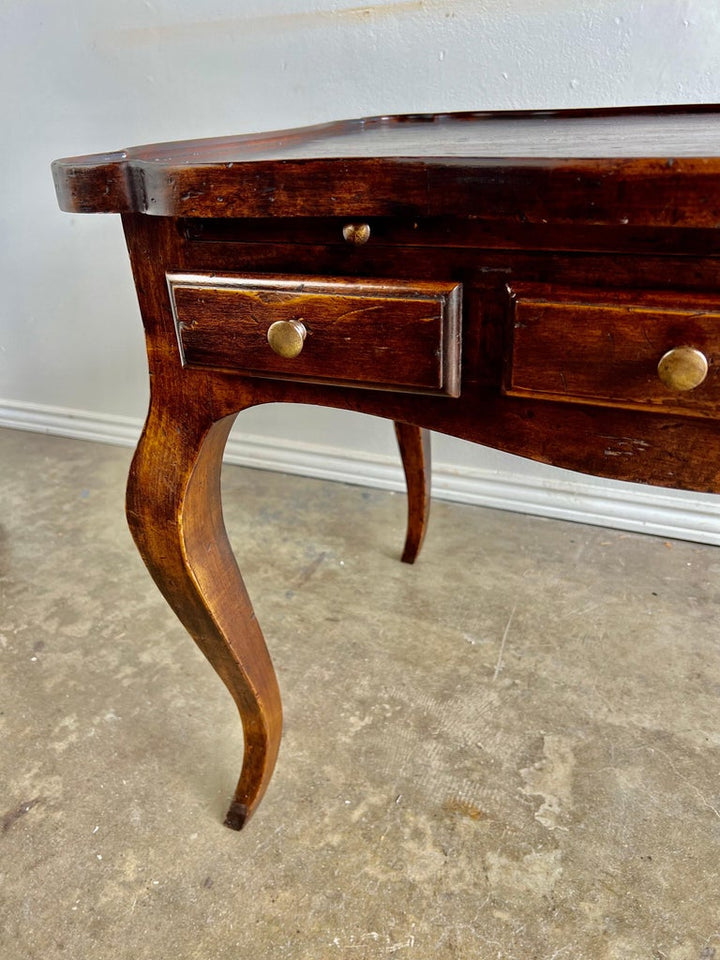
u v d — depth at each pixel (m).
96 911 0.66
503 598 1.09
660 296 0.38
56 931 0.64
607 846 0.71
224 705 0.90
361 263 0.44
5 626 1.05
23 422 1.75
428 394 0.46
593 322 0.39
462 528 1.28
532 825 0.73
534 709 0.88
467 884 0.68
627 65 0.97
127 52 1.22
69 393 1.66
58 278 1.50
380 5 1.04
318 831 0.73
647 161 0.34
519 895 0.67
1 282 1.56
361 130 0.79
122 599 1.11
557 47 0.99
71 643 1.02
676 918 0.64
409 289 0.42
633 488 1.23
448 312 0.42
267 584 1.14
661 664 0.94
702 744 0.82
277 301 0.46
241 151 0.54
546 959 0.61
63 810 0.76
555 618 1.04
